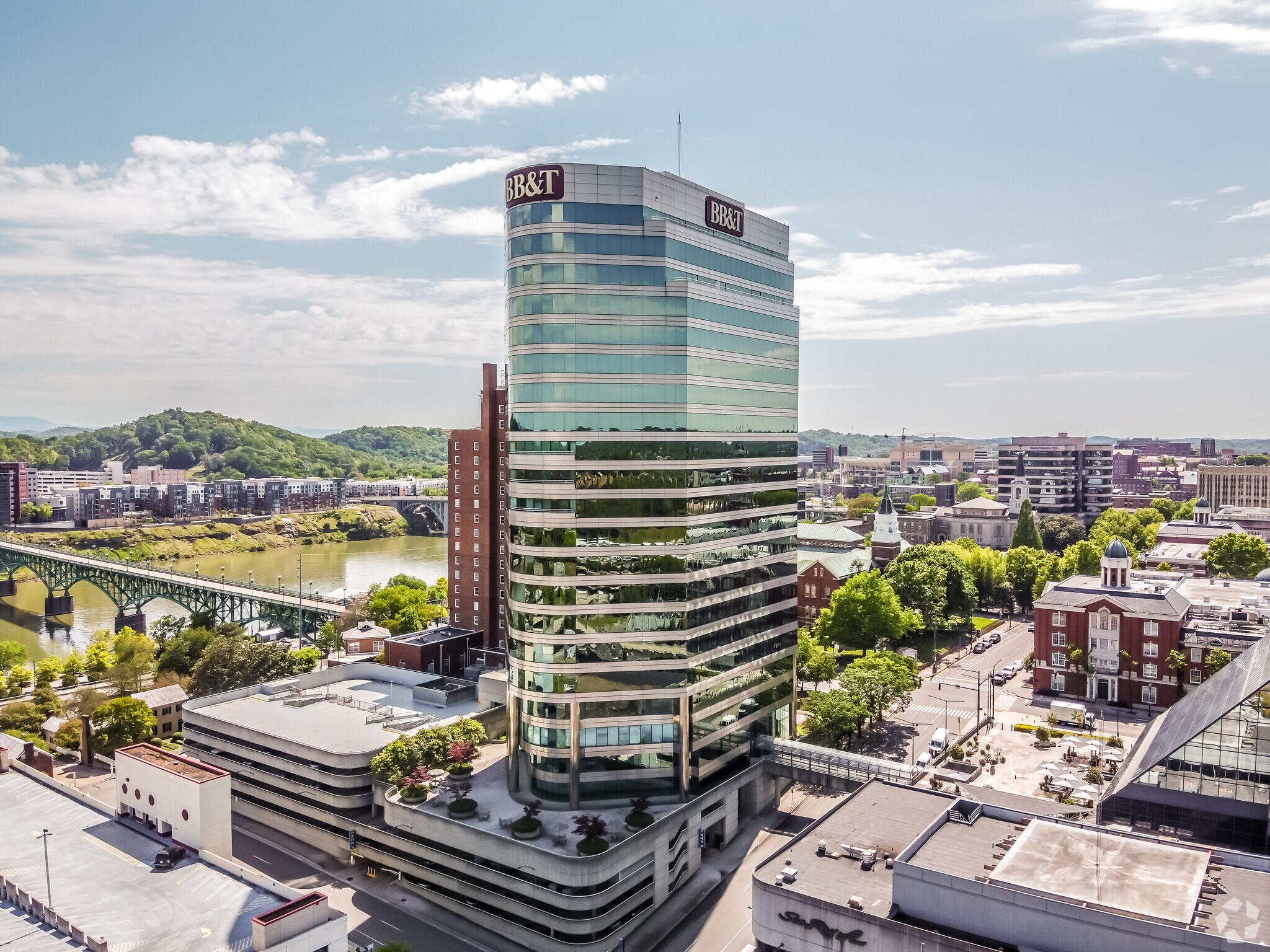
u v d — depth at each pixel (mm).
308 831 93625
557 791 84625
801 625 191750
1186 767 81000
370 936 75562
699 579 89312
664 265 86500
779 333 106750
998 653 175625
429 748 89938
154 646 170250
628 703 85812
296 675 142750
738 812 96312
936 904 56344
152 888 68688
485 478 142375
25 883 69375
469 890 78125
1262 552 196875
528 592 85562
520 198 85500
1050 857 59281
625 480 85500
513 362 86938
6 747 95750
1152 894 53781
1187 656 133125
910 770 94812
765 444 103250
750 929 76062
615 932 74000
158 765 79812
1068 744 115625
